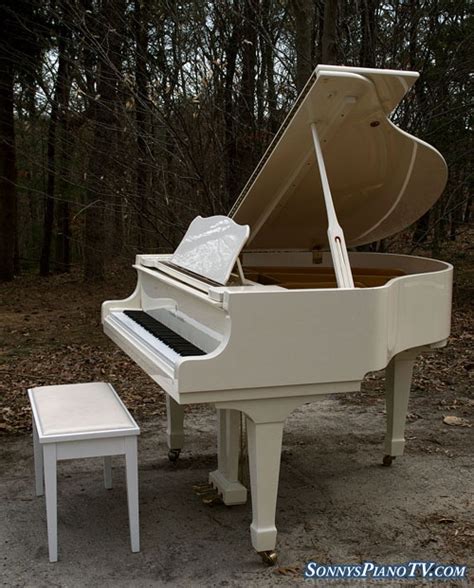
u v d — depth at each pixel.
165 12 7.06
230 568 2.91
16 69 10.33
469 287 10.62
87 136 8.32
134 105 7.50
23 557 2.99
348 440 4.67
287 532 3.26
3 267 13.91
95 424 2.95
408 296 3.13
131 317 3.97
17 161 13.41
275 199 3.85
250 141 7.60
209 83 7.09
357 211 4.17
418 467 4.12
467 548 3.10
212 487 3.72
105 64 7.23
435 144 8.59
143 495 3.70
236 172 7.68
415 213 4.19
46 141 10.88
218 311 2.80
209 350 2.91
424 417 5.15
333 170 3.66
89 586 2.76
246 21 7.25
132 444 2.95
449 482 3.89
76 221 15.59
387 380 4.08
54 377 6.33
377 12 7.79
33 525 3.31
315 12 8.73
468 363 6.71
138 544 3.04
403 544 3.14
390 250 9.63
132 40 7.29
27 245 18.80
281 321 2.67
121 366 6.75
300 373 2.71
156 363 2.91
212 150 7.58
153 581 2.80
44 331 8.66
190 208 7.57
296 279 4.11
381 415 5.25
